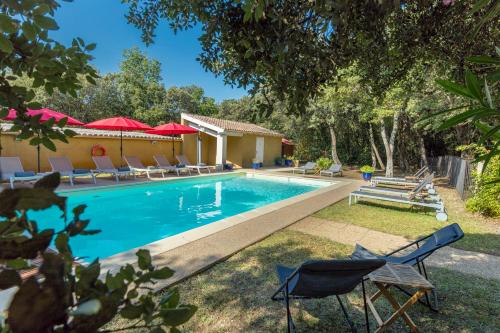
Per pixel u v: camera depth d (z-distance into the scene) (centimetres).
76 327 62
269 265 374
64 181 1037
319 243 459
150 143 1511
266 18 166
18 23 76
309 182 1377
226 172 1549
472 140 1255
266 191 1197
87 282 67
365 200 838
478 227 566
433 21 253
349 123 1897
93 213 779
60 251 66
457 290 322
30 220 64
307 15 168
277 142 2305
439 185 1220
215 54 232
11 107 97
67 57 100
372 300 271
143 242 580
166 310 74
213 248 417
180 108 2725
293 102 187
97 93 2152
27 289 50
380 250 442
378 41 227
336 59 205
